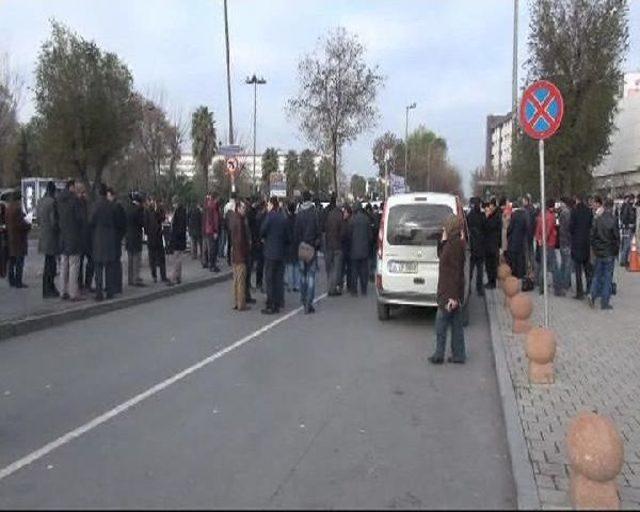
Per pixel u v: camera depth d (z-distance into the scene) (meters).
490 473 5.93
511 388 8.46
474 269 18.84
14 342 11.42
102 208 14.87
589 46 35.31
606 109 35.97
